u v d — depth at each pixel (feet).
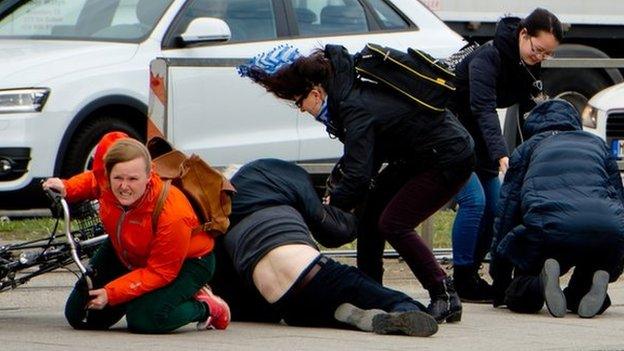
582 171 69.56
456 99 73.15
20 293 73.97
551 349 56.24
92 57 92.22
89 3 97.50
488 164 74.18
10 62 90.58
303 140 95.20
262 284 60.18
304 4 99.40
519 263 69.97
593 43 131.44
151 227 56.95
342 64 59.77
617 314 70.23
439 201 62.54
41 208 91.66
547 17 71.56
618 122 108.78
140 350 53.47
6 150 88.89
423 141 60.70
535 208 69.00
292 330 60.23
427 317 58.44
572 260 69.51
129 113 93.30
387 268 87.20
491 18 122.72
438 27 103.65
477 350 55.36
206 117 89.04
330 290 59.82
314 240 67.26
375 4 101.76
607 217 68.54
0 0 98.68
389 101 59.67
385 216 62.85
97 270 59.11
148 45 94.12
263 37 96.89
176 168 58.39
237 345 55.31
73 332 59.11
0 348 53.78
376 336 58.49
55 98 89.81
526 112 74.64
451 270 88.38
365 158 59.47
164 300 58.08
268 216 60.54
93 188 58.59
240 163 91.40
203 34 93.35
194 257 58.39
